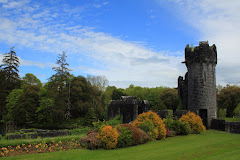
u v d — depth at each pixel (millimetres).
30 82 58500
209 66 25750
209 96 25312
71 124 43688
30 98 44219
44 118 44375
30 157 9992
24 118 42844
